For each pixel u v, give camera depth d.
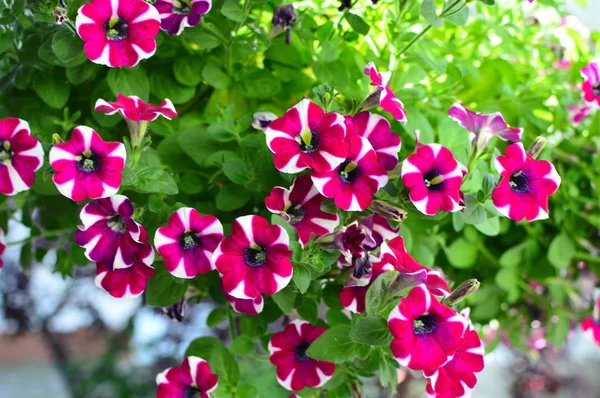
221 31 0.94
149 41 0.82
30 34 0.92
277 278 0.78
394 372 0.86
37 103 0.94
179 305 0.91
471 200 0.83
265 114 0.89
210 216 0.80
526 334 1.14
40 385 1.25
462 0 0.89
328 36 0.97
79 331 1.27
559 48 1.10
